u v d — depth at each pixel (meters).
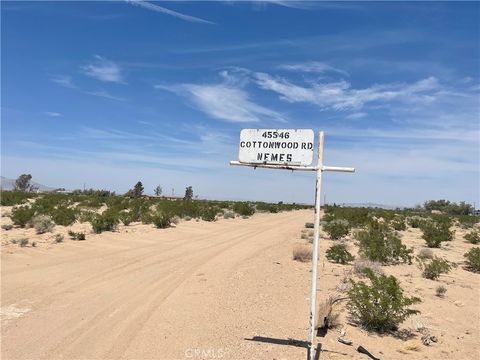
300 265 14.45
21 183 71.00
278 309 8.94
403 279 13.41
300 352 6.70
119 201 42.84
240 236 22.89
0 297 8.96
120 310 8.40
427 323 8.86
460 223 49.00
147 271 12.20
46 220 19.91
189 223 28.81
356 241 23.09
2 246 14.87
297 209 80.19
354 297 8.42
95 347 6.53
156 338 6.98
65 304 8.69
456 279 14.41
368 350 7.09
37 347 6.48
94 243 16.98
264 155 6.73
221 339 7.07
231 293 10.02
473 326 8.95
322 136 6.52
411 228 38.25
